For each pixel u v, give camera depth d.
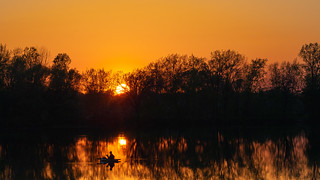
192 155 66.12
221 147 76.75
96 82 147.75
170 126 131.50
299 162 58.56
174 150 72.25
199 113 143.62
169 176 48.84
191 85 139.00
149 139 92.56
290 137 94.69
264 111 146.62
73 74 137.88
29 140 90.12
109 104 142.00
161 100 143.12
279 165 55.94
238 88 143.38
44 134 104.25
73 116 128.88
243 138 93.44
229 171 51.69
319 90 128.25
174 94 141.38
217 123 135.25
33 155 66.38
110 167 54.91
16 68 119.00
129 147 76.75
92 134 105.56
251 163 58.06
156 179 47.50
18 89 117.06
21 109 115.81
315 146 77.69
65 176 49.09
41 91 121.31
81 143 83.88
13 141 87.81
